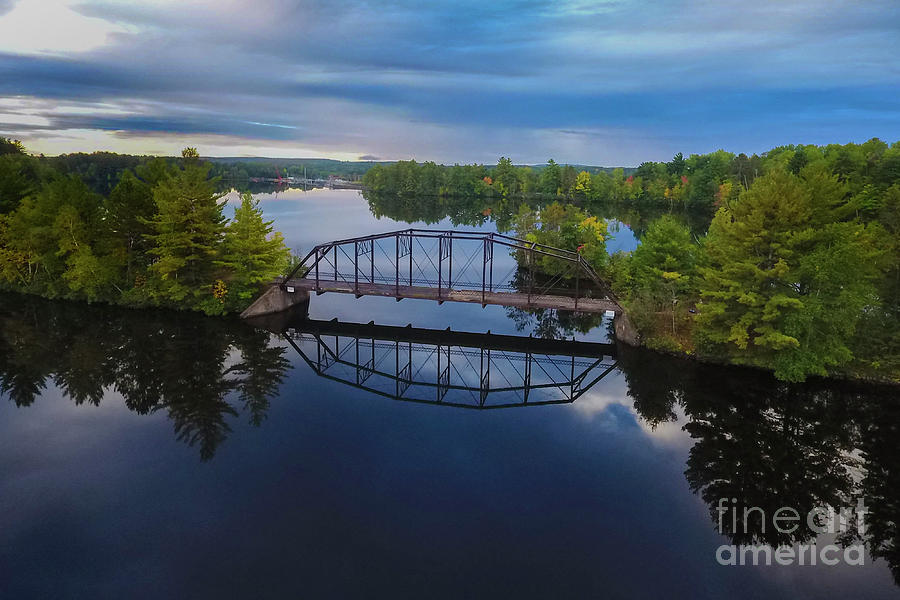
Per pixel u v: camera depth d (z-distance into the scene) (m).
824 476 31.33
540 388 44.16
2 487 29.52
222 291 61.25
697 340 47.56
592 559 24.48
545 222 87.56
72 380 44.41
